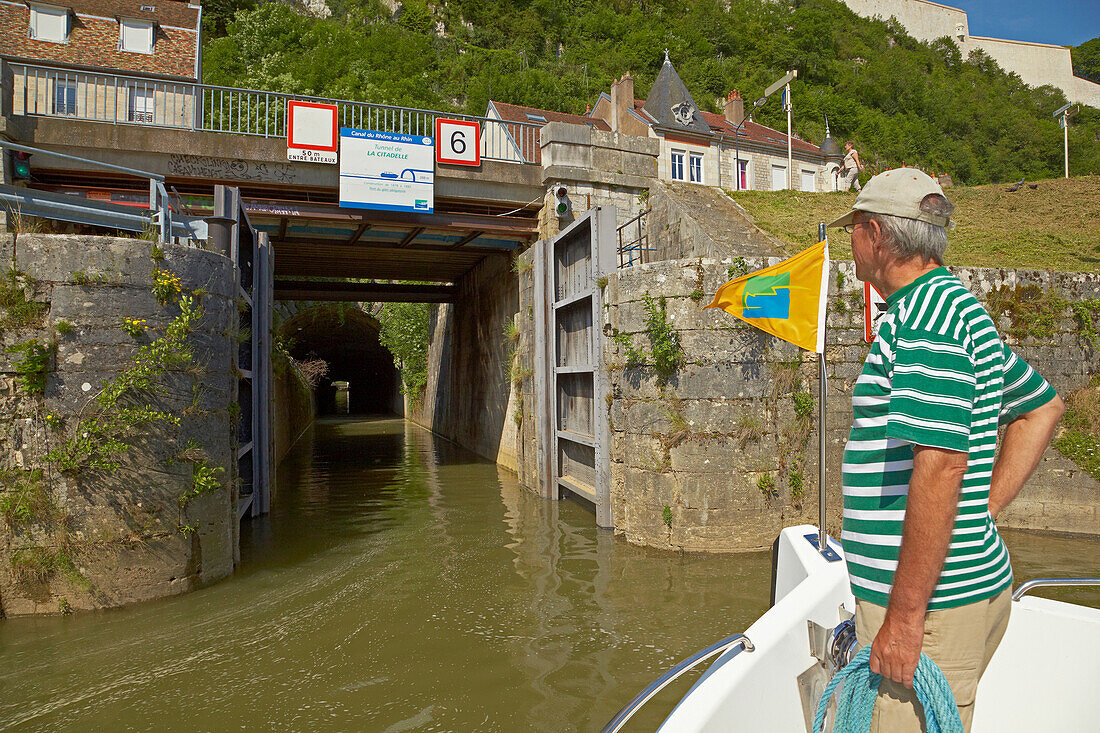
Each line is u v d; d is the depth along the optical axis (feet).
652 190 49.08
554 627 19.71
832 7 303.48
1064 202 53.36
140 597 21.68
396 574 25.17
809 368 27.48
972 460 5.91
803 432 27.27
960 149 226.17
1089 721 8.71
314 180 42.04
